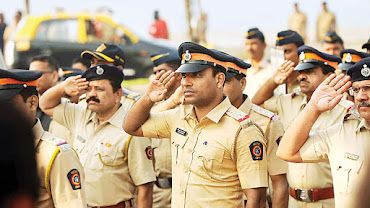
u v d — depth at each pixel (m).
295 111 5.62
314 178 5.26
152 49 15.90
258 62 7.64
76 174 3.72
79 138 5.00
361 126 3.58
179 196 3.92
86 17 15.95
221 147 3.84
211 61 3.83
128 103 5.62
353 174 3.51
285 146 3.74
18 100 3.73
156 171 5.93
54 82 6.40
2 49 17.64
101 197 4.74
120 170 4.81
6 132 1.85
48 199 3.71
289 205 5.50
